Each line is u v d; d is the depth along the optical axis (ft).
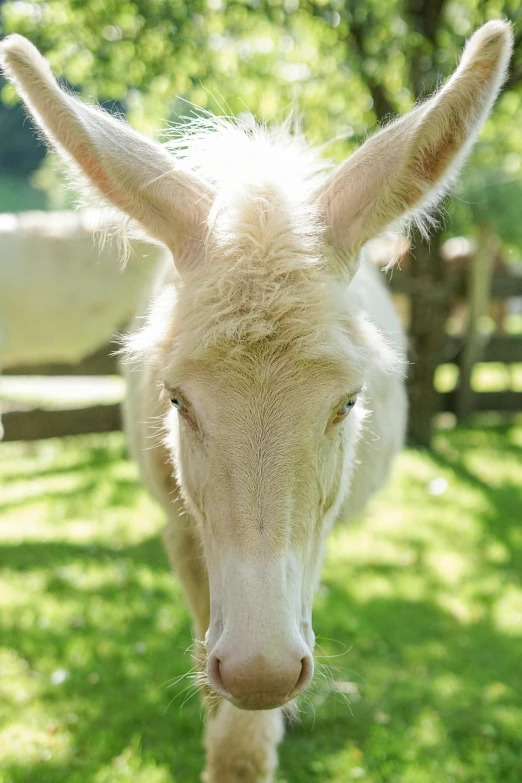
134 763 10.17
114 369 24.09
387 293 12.64
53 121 6.23
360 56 20.48
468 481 22.20
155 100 21.84
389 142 6.52
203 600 8.57
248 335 5.85
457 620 14.44
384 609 14.71
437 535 18.44
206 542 6.54
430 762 10.43
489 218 26.37
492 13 20.07
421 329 24.41
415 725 11.23
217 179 7.10
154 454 8.58
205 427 6.08
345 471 7.23
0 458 24.17
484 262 27.07
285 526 5.86
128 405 10.77
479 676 12.53
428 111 6.05
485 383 35.24
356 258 6.85
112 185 6.53
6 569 16.05
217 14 20.25
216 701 8.51
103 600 14.71
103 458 23.84
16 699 11.46
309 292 6.01
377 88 20.61
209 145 7.41
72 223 21.21
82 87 22.30
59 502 20.13
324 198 6.77
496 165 26.53
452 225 26.96
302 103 21.94
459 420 28.63
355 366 6.12
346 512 9.79
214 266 6.17
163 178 6.63
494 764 10.46
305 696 9.83
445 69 19.86
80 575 15.81
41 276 20.93
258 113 21.93
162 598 14.94
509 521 19.39
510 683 12.41
